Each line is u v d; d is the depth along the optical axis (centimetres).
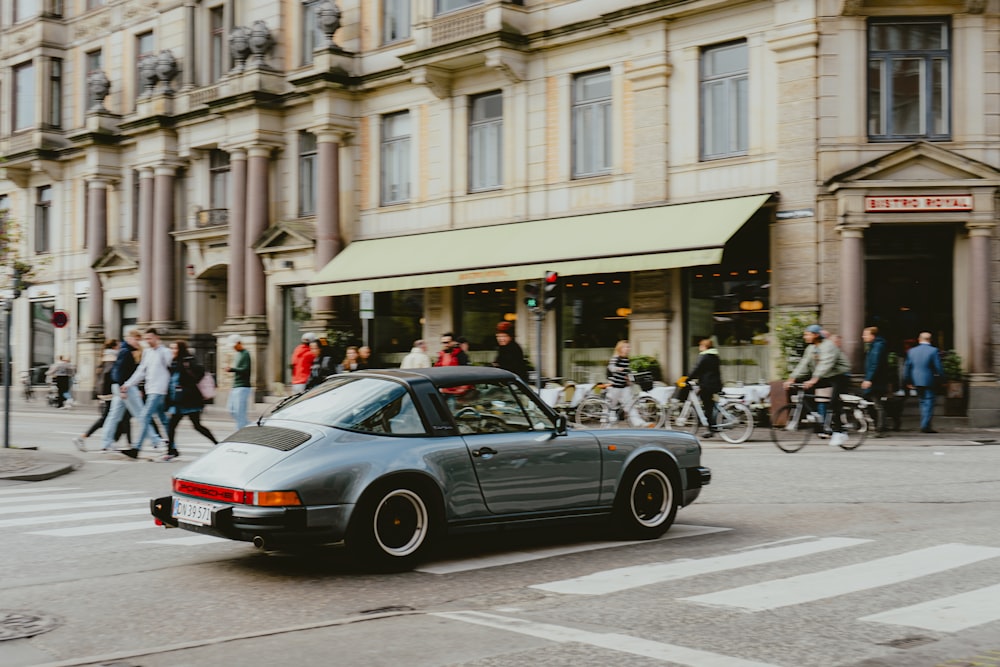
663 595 667
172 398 1672
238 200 3086
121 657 529
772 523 964
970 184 1956
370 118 2853
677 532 917
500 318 2570
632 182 2323
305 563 786
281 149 3050
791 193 2089
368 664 513
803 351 2011
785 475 1318
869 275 2070
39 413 3200
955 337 2020
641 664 512
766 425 2055
